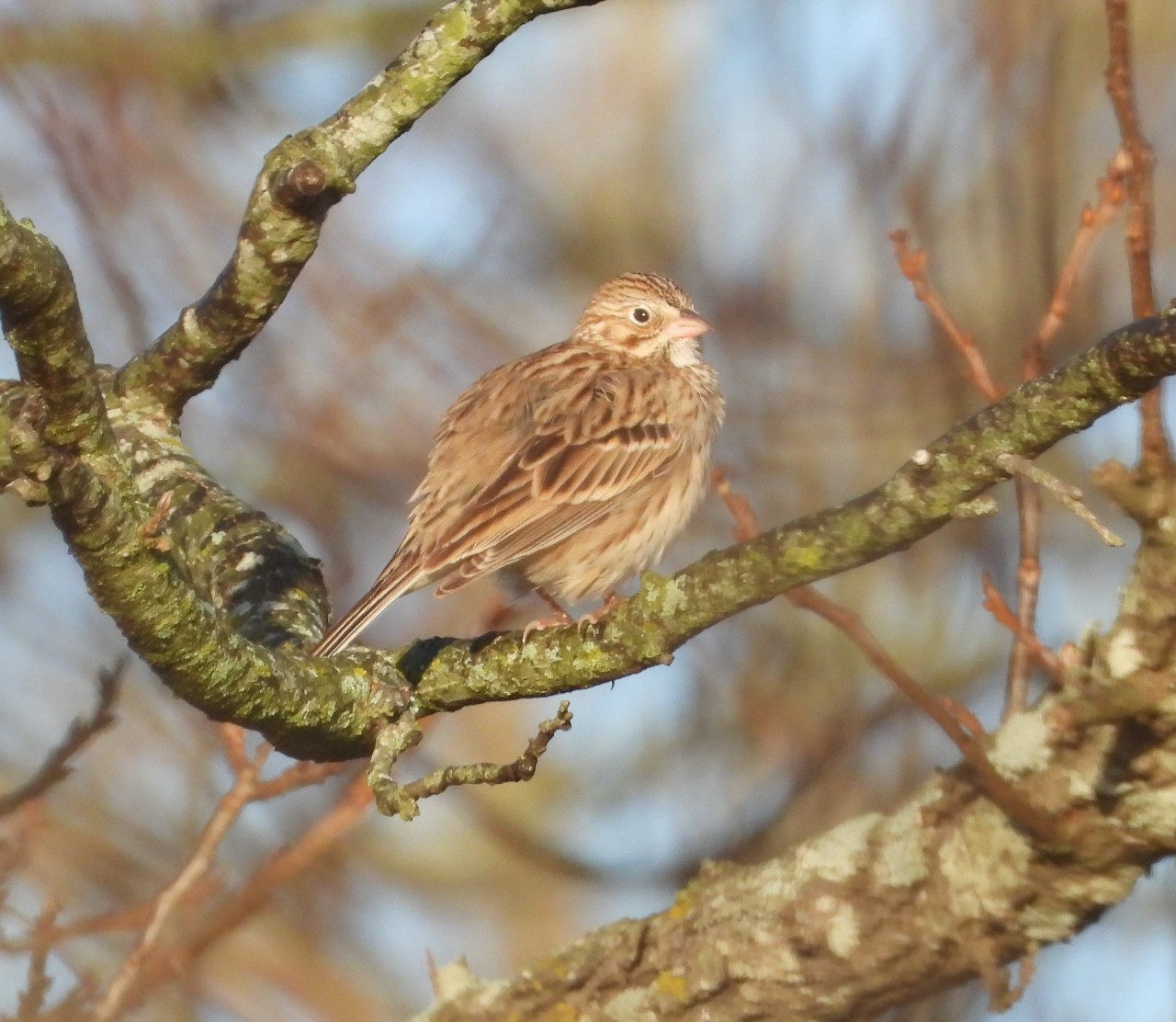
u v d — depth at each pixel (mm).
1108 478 6480
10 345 6836
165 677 7875
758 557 7680
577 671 8391
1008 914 7105
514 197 18219
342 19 16266
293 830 12523
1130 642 6559
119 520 7258
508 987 8180
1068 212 15250
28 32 14750
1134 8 18016
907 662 14664
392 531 14977
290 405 15148
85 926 8148
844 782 12836
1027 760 6863
